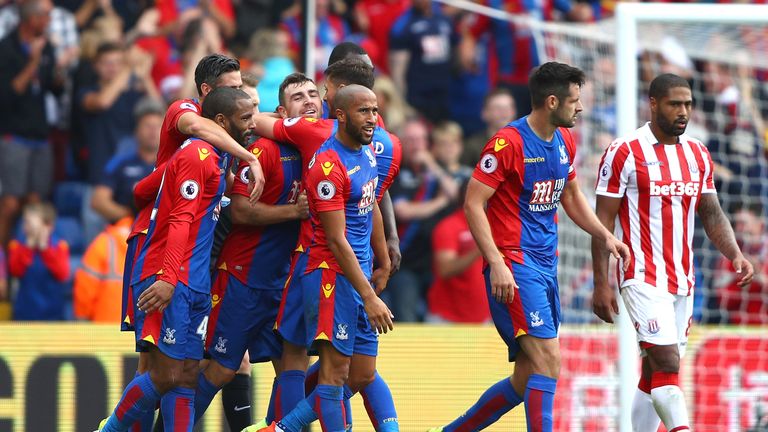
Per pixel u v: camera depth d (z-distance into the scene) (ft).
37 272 120.16
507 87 143.02
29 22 130.21
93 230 126.00
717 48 118.73
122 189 123.34
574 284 118.52
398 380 103.81
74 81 131.13
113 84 130.00
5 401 99.30
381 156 78.64
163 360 72.84
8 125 128.16
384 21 142.61
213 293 79.56
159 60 132.98
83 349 100.78
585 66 131.54
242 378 86.07
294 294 76.07
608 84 131.03
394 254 80.74
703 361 108.68
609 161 80.94
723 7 99.55
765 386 109.09
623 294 80.84
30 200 127.95
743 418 108.37
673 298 80.23
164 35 135.03
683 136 82.33
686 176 80.18
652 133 80.84
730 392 108.68
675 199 80.02
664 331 79.20
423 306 123.34
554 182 77.30
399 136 128.67
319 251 74.54
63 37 134.10
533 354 76.48
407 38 141.49
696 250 120.88
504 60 143.54
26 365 99.91
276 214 76.43
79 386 100.37
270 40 129.49
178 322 72.49
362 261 75.20
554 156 76.84
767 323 120.37
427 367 104.22
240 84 76.59
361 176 73.87
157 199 73.87
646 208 80.12
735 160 132.36
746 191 129.90
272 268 79.30
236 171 78.02
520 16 144.15
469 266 121.39
